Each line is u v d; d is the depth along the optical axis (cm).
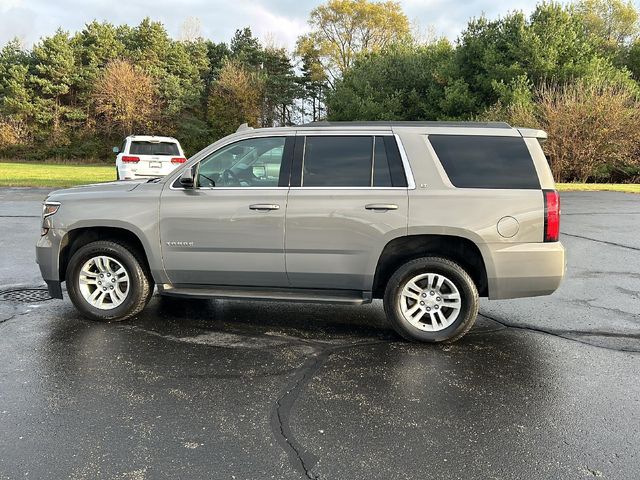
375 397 360
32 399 350
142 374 394
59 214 508
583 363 422
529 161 456
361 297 475
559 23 3105
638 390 372
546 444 301
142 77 5150
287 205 466
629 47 3778
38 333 480
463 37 3556
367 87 4000
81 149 5162
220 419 327
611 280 702
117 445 296
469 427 319
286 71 6247
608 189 2230
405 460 283
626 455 290
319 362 422
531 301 604
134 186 509
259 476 268
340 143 476
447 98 3347
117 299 518
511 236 445
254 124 5738
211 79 6012
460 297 459
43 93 5094
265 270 478
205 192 484
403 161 462
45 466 274
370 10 5947
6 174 2733
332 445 298
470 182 454
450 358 432
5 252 830
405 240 470
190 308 570
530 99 2808
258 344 462
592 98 2550
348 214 458
